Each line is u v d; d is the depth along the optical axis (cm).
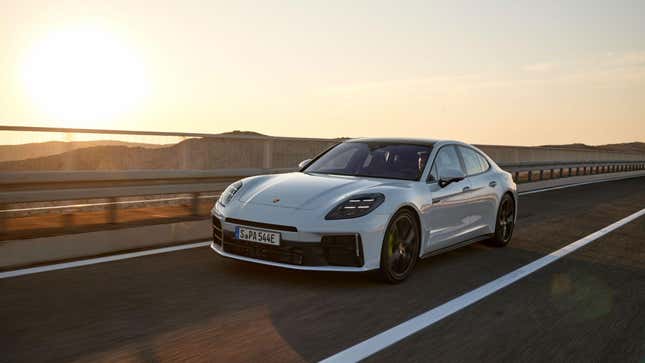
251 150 740
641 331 358
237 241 439
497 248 626
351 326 338
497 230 616
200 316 343
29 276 416
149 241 543
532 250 622
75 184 496
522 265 539
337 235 413
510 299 417
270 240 420
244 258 432
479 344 320
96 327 315
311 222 411
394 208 434
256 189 470
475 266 525
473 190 557
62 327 313
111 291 387
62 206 557
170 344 295
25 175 454
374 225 420
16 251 446
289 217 417
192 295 387
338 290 416
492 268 520
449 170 500
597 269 539
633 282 493
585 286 469
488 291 436
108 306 354
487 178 599
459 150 577
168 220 587
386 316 361
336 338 316
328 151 571
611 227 828
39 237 463
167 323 327
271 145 775
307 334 321
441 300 405
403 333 330
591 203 1177
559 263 557
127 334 307
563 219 897
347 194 437
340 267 413
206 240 587
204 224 600
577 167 2100
